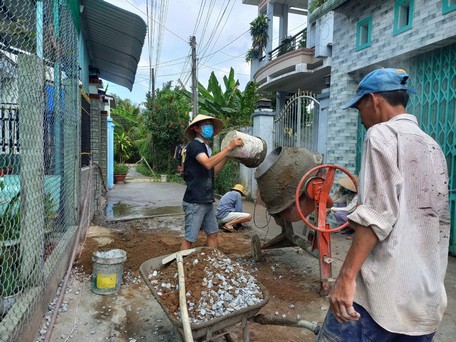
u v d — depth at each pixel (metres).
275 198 3.87
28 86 2.80
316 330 2.11
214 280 2.48
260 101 8.71
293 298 3.45
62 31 3.73
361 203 1.46
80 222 4.94
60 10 3.69
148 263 2.75
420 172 1.46
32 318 2.57
